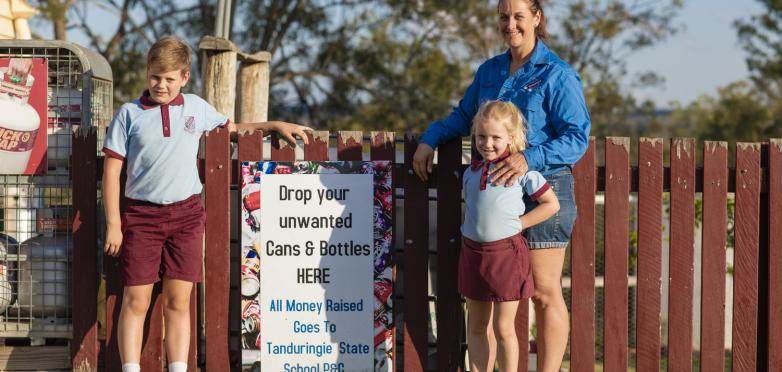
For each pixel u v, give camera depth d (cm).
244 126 480
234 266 516
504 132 429
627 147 476
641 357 483
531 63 451
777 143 482
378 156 481
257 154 478
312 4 1903
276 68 1936
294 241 477
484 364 452
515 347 444
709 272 483
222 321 482
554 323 454
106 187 441
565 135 438
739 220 484
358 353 480
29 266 503
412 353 486
